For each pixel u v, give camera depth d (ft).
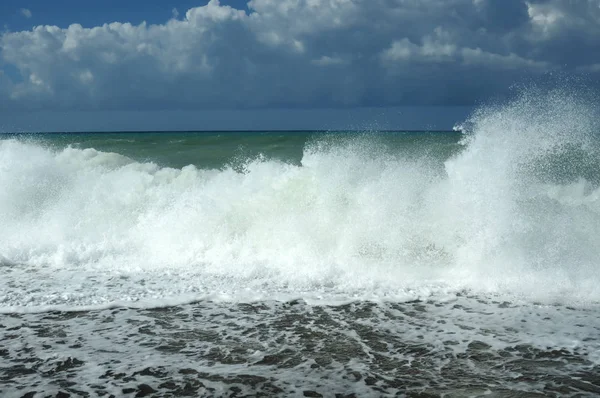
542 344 16.44
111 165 46.21
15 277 23.68
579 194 28.91
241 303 20.43
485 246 24.64
